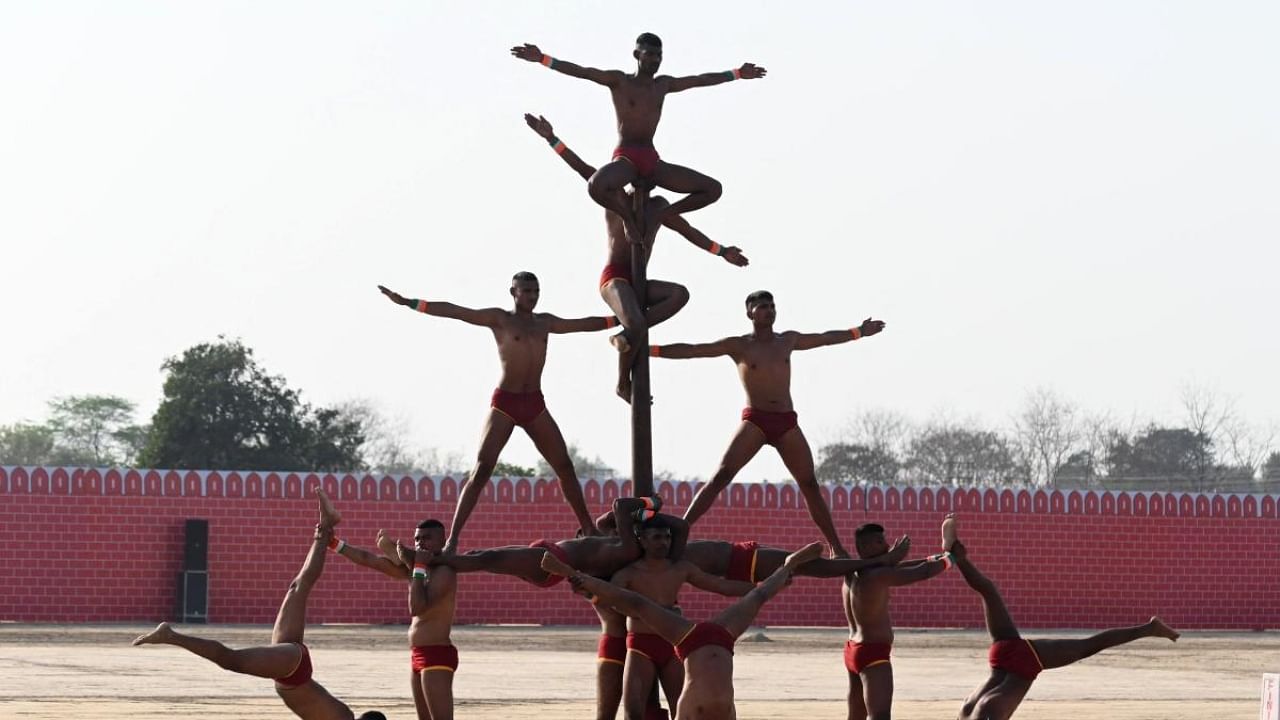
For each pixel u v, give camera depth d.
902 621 42.81
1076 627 43.69
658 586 13.03
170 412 69.19
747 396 14.02
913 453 91.31
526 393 13.59
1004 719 14.02
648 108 13.36
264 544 39.19
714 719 11.84
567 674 26.12
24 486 38.09
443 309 13.41
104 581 38.31
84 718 18.20
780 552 13.80
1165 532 44.56
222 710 19.30
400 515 39.91
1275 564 45.28
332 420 71.88
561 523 40.66
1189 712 20.98
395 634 36.22
